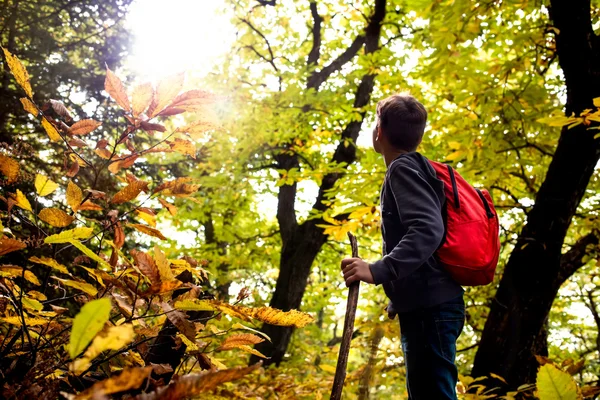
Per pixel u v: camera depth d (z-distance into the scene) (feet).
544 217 11.55
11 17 17.26
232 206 32.96
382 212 5.56
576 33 10.84
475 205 5.36
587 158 11.14
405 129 5.75
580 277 23.50
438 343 5.03
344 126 30.19
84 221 3.76
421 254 4.71
